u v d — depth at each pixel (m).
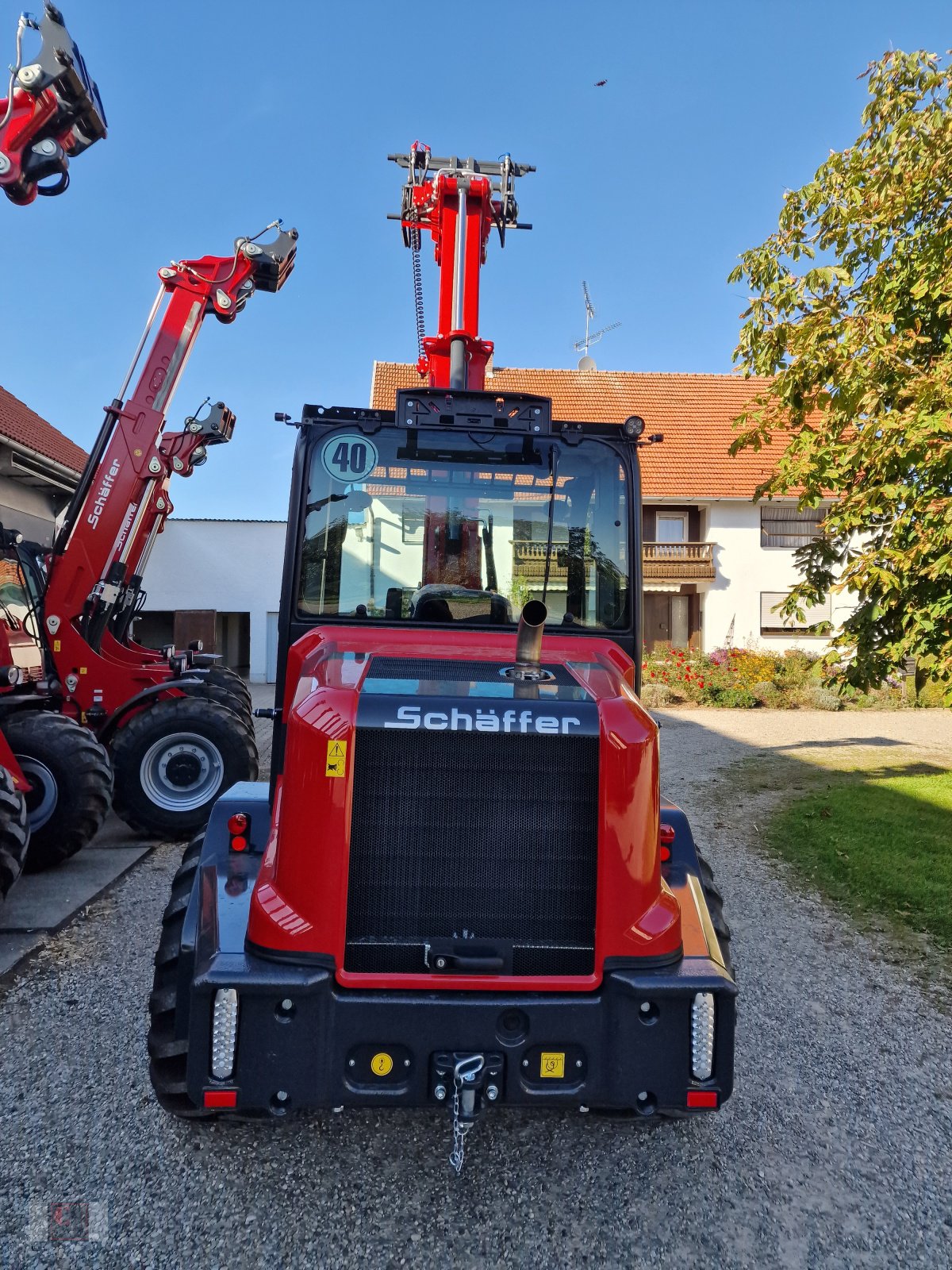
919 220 7.09
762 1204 2.66
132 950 4.48
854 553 7.17
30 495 14.54
